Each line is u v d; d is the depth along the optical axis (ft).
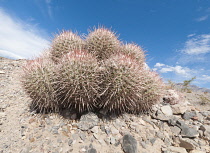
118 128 1.90
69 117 2.10
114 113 2.18
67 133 1.78
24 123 1.97
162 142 1.73
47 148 1.54
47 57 2.72
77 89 1.82
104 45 2.49
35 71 2.00
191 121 2.26
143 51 2.80
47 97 2.02
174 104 2.79
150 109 2.46
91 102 2.03
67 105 2.24
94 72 1.87
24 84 2.05
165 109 2.43
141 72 2.03
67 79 1.81
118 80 1.81
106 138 1.72
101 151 1.54
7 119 2.07
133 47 2.64
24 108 2.42
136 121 2.10
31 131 1.81
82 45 2.66
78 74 1.79
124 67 1.86
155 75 2.34
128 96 1.90
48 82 1.98
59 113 2.20
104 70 1.90
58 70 1.93
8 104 2.53
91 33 2.66
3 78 3.97
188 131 1.87
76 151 1.52
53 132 1.78
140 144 1.66
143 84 2.08
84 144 1.62
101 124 1.95
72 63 1.82
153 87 2.15
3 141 1.62
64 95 1.99
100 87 1.95
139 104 2.21
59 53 2.54
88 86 1.82
